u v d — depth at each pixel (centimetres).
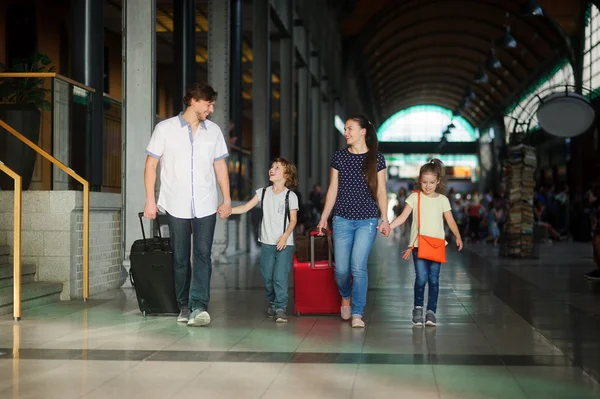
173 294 742
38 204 884
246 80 3712
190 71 1424
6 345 599
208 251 718
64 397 437
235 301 910
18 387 460
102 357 553
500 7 4694
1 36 1853
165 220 1362
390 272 1372
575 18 3909
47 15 1875
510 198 1791
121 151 1121
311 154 3066
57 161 868
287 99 2330
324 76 3419
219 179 736
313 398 437
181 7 1412
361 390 456
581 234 2750
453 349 596
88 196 886
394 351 585
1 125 865
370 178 707
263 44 1936
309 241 788
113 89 2398
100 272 972
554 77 4962
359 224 714
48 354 563
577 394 450
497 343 625
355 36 4288
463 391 456
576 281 1202
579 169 3903
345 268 721
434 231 717
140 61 1029
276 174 758
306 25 2675
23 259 886
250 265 1474
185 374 498
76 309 812
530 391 457
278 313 736
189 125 716
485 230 2797
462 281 1200
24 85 949
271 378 487
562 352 584
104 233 988
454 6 4841
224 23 1513
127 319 743
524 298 964
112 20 2328
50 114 945
